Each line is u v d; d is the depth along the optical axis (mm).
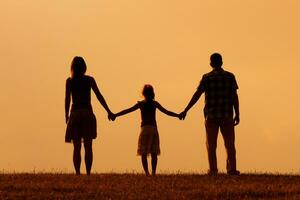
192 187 25844
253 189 25391
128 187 25688
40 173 29250
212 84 28234
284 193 25234
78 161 28375
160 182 26672
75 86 28016
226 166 28703
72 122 28016
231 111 28281
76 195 24453
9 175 28375
